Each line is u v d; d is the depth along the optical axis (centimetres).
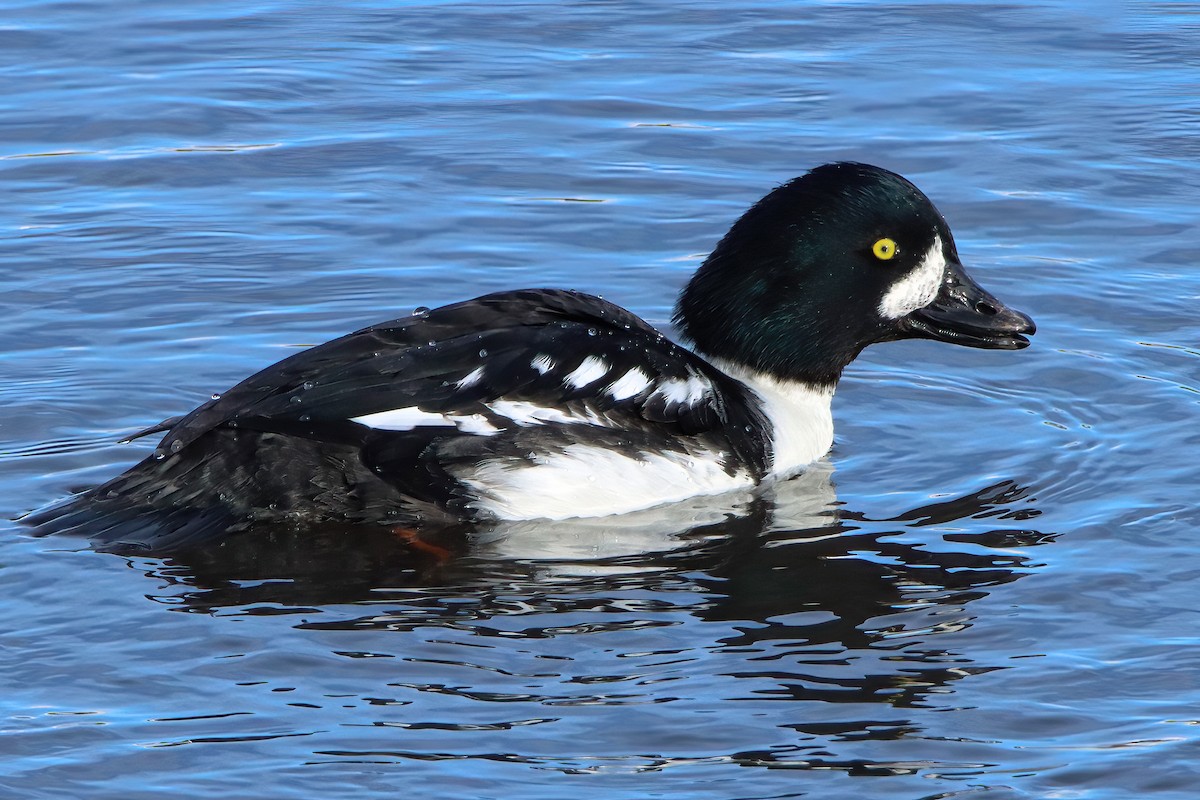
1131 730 938
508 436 1191
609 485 1214
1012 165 1802
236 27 2145
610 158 1825
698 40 2111
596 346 1237
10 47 2064
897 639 1035
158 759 907
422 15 2189
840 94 1962
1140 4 2212
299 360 1189
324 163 1814
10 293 1550
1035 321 1528
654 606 1077
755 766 907
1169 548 1149
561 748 920
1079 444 1323
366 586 1098
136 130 1870
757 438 1286
